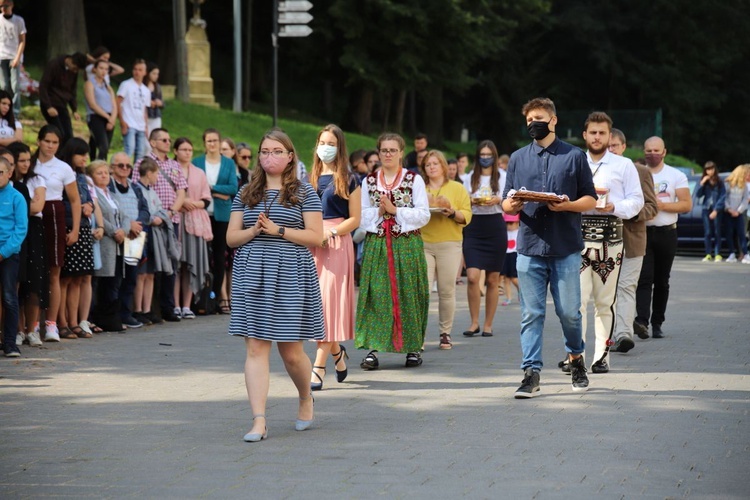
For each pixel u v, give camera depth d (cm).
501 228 1388
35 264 1232
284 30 2280
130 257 1418
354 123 5212
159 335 1378
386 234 1117
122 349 1246
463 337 1386
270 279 774
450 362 1167
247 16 5025
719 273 2358
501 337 1383
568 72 6869
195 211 1573
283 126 3622
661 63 6888
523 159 955
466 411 882
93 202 1351
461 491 631
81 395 954
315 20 4800
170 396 951
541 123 938
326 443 763
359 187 1036
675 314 1614
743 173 2709
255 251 781
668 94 6781
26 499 619
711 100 6894
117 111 1941
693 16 6844
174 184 1544
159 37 5128
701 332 1409
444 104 6125
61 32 3816
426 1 4678
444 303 1276
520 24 5831
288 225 784
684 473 675
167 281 1541
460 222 1276
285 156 787
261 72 5772
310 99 6450
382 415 866
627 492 629
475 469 684
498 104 6050
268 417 859
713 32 6931
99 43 5225
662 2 6662
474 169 1388
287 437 783
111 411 881
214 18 5272
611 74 6825
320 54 5006
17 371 1084
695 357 1187
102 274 1381
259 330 773
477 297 1395
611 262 1062
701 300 1806
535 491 631
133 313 1483
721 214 2747
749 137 7269
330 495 623
